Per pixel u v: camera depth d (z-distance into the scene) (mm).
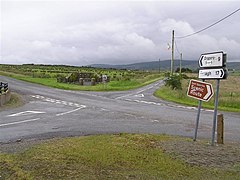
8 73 62625
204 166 7039
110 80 58844
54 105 20469
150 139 9555
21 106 19547
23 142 9203
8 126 12258
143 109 19375
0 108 18094
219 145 9055
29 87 36781
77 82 48656
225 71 8703
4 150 8109
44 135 10438
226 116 17703
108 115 16016
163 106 21844
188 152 8062
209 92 9266
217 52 8828
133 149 8188
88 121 13836
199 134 11547
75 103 21984
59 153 7605
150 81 70750
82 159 7168
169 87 37219
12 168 6449
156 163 7090
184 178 6270
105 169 6570
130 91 38562
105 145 8508
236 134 11945
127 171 6500
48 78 55938
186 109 20406
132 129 11969
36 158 7168
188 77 74875
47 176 6012
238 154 8055
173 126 13125
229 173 6652
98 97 27875
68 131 11242
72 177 6000
